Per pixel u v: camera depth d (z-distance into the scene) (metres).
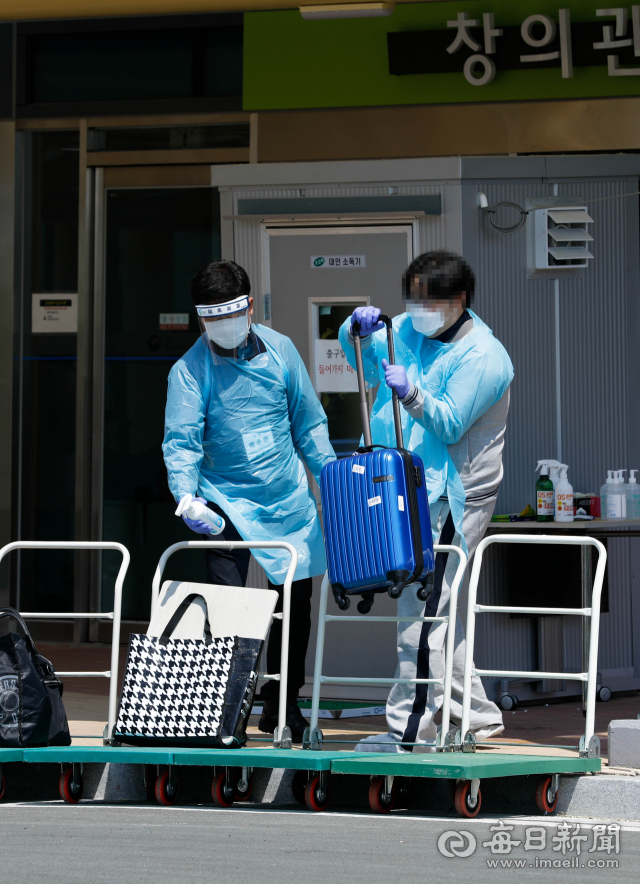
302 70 25.09
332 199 21.08
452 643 15.12
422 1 21.69
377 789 13.91
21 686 14.70
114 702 15.58
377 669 20.39
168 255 27.72
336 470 14.62
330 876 10.92
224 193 21.53
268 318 21.45
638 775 14.23
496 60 23.88
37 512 28.20
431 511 16.11
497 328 20.94
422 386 16.05
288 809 14.30
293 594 17.09
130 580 27.75
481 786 14.47
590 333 21.38
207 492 16.75
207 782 15.05
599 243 21.41
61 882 10.79
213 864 11.36
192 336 27.62
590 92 23.67
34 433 28.28
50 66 27.78
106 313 28.02
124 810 14.14
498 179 20.94
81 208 27.91
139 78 27.30
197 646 15.09
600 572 14.66
